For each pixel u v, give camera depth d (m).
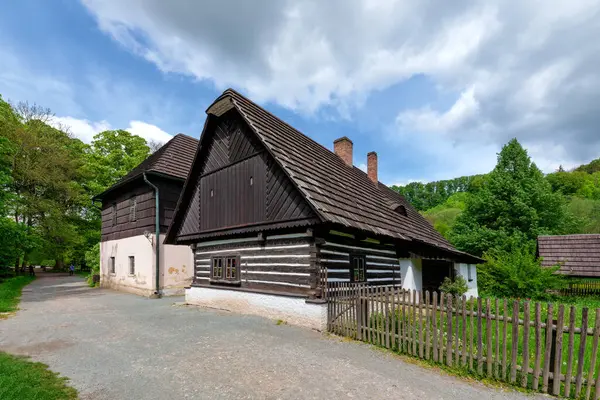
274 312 9.49
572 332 4.72
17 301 13.92
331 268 9.19
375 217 11.40
